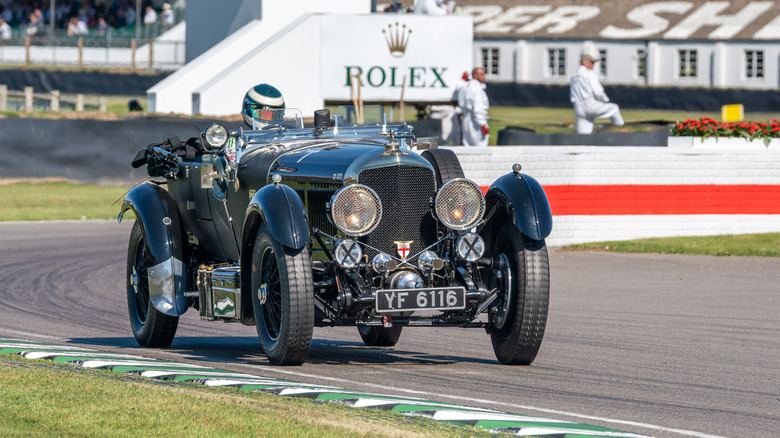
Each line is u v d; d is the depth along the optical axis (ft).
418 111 336.08
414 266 90.94
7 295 142.82
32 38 510.58
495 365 95.55
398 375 89.20
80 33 531.91
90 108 403.54
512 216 90.84
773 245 195.62
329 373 89.10
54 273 163.73
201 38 386.32
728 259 186.50
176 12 517.96
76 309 133.80
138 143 266.77
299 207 87.25
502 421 69.67
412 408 73.00
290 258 86.89
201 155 108.37
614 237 201.77
